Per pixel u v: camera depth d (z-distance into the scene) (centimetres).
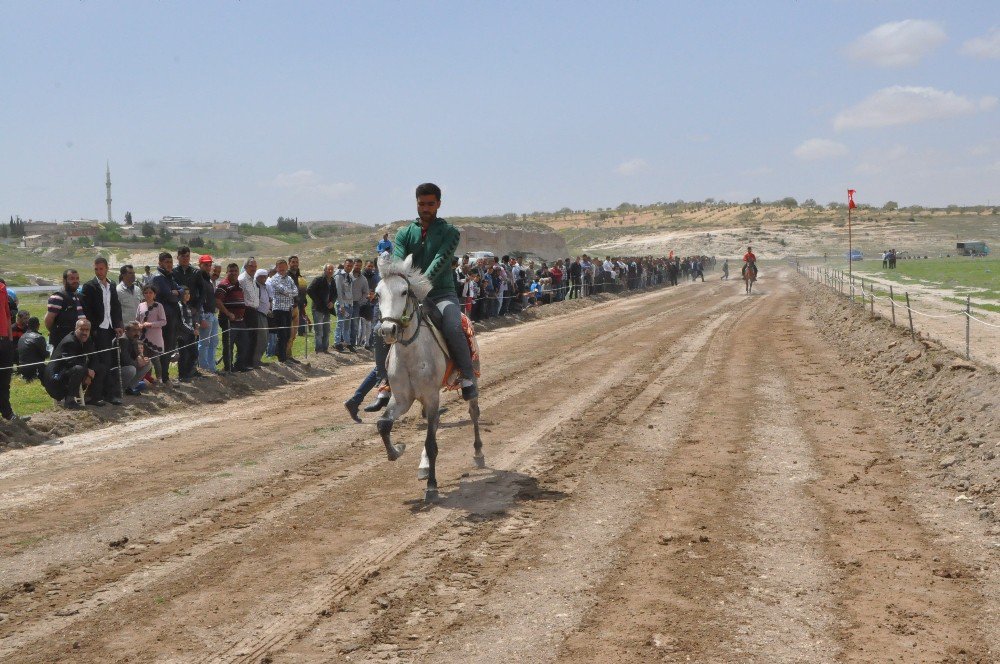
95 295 1184
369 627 497
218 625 502
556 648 466
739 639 473
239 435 1063
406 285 730
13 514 730
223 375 1458
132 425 1138
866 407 1170
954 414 976
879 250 11188
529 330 2477
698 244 12281
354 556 617
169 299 1341
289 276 1811
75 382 1136
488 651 464
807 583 555
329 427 1109
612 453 934
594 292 4103
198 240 10919
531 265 3531
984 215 15212
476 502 754
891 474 827
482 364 1709
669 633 482
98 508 746
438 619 507
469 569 589
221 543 650
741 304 3344
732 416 1128
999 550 613
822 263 8562
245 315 1514
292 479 845
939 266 5625
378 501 763
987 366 1123
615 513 715
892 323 1784
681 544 634
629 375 1525
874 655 454
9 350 1056
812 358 1680
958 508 715
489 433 1054
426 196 796
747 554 611
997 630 485
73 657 464
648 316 2891
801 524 677
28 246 10388
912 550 616
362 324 1992
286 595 546
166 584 567
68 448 996
